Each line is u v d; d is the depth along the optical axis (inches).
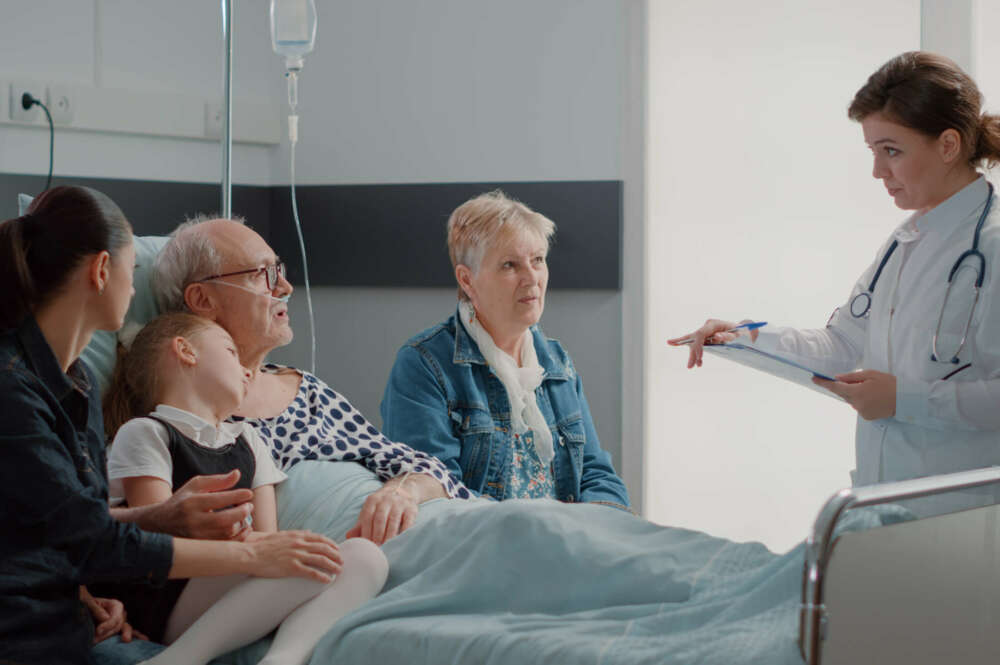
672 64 127.9
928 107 75.2
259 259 77.7
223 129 98.2
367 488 74.8
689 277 129.3
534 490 88.2
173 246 78.5
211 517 60.9
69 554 55.2
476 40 135.0
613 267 130.4
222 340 71.5
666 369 130.5
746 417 127.8
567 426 90.6
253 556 59.7
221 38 136.7
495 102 134.6
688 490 130.9
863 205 121.3
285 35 103.9
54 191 58.7
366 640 57.6
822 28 121.4
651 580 57.3
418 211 138.6
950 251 78.2
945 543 53.0
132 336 76.5
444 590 60.3
